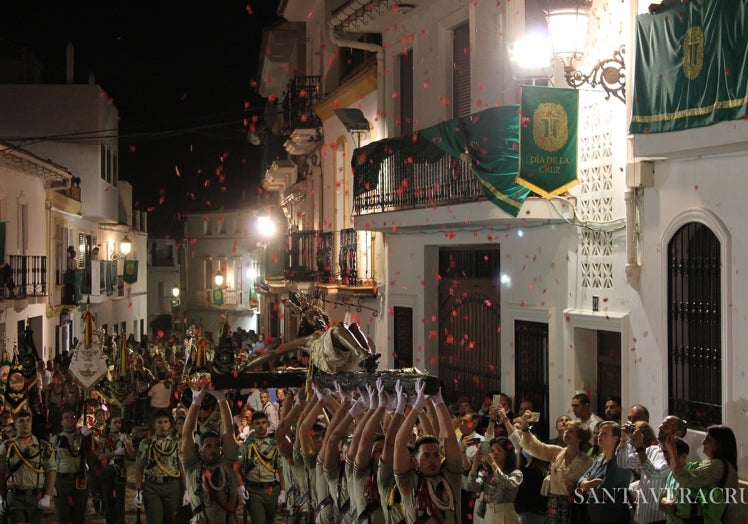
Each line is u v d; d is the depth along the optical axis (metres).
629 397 12.74
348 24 21.03
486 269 17.97
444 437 7.82
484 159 14.63
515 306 16.00
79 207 39.22
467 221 15.80
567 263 14.39
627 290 12.83
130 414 22.08
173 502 13.01
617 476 9.80
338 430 8.98
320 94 29.44
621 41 12.75
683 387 11.73
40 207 33.12
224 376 10.66
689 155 11.27
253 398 19.59
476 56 16.94
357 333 9.62
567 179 13.68
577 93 13.57
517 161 14.32
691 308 11.65
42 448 13.19
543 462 10.83
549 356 14.88
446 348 19.55
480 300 18.12
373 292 22.47
